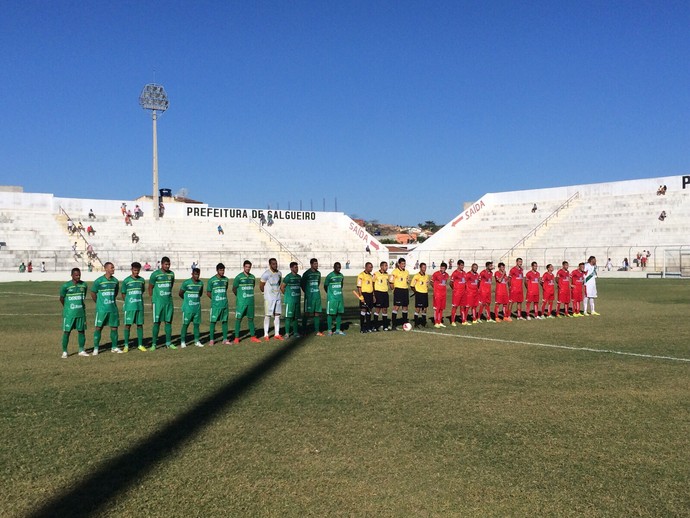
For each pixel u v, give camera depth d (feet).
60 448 19.84
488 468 17.93
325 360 36.09
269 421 22.80
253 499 15.80
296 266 47.70
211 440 20.57
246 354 38.96
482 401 25.72
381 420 22.88
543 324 55.47
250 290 45.29
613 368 32.96
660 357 36.40
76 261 157.79
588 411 24.07
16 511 15.17
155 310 41.86
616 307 71.67
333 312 48.16
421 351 39.45
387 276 51.06
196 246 181.78
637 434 21.08
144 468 17.99
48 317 63.98
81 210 176.65
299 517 14.76
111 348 42.16
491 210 207.00
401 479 17.12
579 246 174.91
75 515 14.94
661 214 168.04
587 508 15.21
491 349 40.19
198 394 27.35
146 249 173.06
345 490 16.37
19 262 152.35
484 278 58.49
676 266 154.20
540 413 23.81
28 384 29.84
